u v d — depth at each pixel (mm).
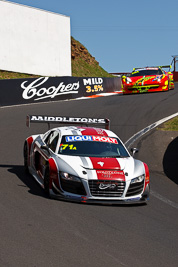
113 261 14508
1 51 106812
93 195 22359
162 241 17391
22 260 13883
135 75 83688
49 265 13656
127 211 21953
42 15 115000
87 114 59719
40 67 115125
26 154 29641
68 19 121875
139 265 14375
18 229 17094
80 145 25516
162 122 54562
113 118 57688
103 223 19141
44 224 18094
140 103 69438
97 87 85812
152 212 22406
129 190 22906
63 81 78438
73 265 13828
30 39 112562
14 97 70250
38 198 22547
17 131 47781
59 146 25203
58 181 22562
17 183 25859
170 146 43281
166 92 81688
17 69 110188
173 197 26922
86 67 152375
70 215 19891
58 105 68812
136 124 53906
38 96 73938
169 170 35656
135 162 25172
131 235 17766
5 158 34312
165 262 14914
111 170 23141
